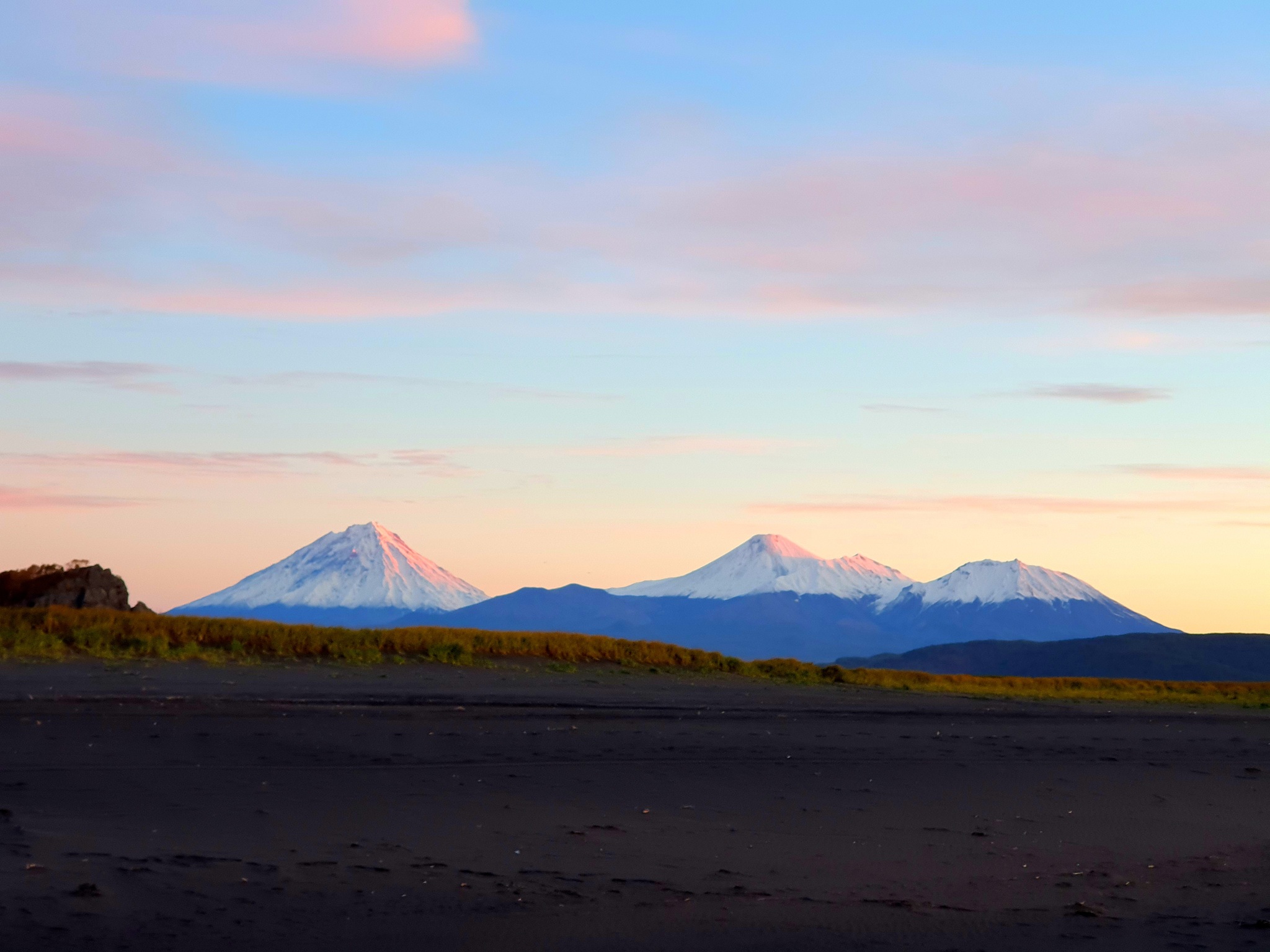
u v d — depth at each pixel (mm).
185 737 18438
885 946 9117
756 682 39375
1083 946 9203
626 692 31484
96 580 48812
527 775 16906
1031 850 13516
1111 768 20578
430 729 20812
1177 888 11641
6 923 8633
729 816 14789
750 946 9031
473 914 9695
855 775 18375
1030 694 42406
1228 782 19562
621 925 9508
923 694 38781
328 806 14109
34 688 24016
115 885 9914
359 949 8609
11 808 12953
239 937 8727
